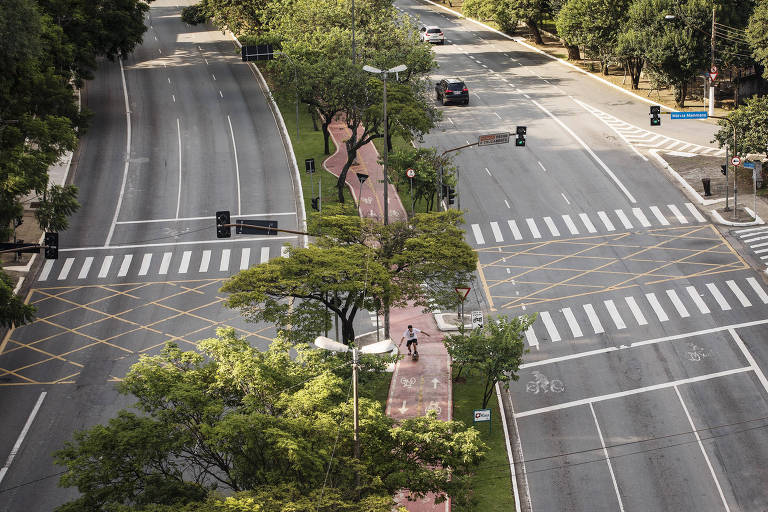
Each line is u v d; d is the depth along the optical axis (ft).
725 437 139.64
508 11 362.12
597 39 316.40
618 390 154.10
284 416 101.40
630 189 236.43
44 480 129.18
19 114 197.57
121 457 97.71
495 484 128.77
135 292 188.96
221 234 153.89
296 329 158.10
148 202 232.12
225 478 128.57
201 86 319.06
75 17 266.57
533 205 229.66
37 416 145.48
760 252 201.36
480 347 142.72
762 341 166.71
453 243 153.28
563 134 274.16
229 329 115.65
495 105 301.43
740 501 124.98
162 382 105.60
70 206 189.88
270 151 264.52
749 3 287.07
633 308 180.45
